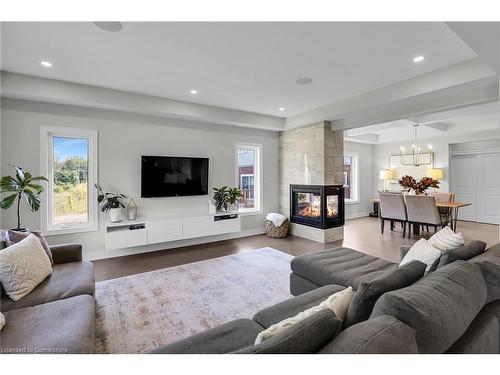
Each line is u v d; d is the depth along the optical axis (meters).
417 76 3.11
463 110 4.54
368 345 0.80
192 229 4.38
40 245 2.14
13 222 3.35
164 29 2.15
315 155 4.88
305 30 2.16
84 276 2.10
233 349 1.25
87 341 1.34
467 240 4.79
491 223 6.38
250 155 5.67
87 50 2.49
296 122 5.02
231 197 4.87
